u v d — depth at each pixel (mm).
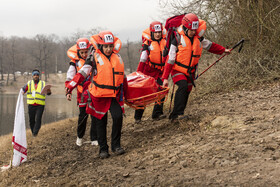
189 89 5305
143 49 6477
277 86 6312
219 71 7875
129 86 5195
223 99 6453
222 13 8148
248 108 5215
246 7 7602
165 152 4211
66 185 4039
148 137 5340
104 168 4348
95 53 4578
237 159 3273
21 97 5945
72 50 5914
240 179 2811
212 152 3670
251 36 7582
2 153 7602
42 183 4441
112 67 4547
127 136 5934
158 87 5547
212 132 4445
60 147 6559
